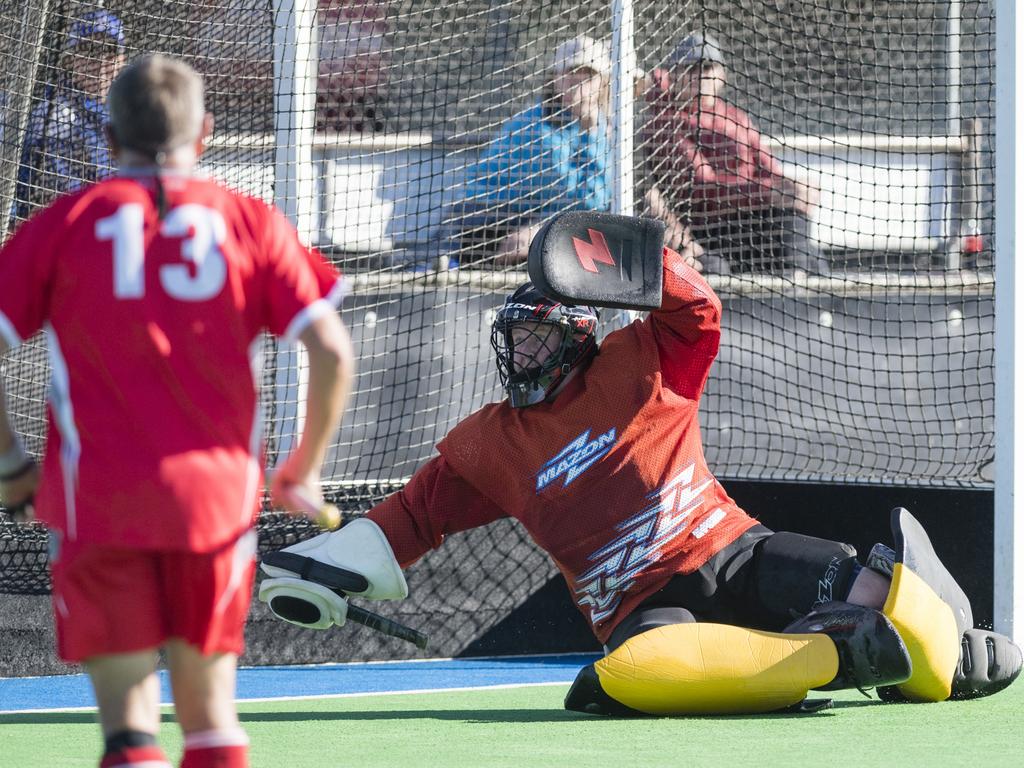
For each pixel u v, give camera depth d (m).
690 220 26.64
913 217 28.11
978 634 16.64
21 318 9.22
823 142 28.52
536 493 16.23
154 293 9.16
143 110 9.51
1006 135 20.80
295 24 23.55
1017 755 13.23
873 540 22.22
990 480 22.55
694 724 15.07
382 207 26.98
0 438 9.45
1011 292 20.66
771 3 30.20
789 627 15.82
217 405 9.26
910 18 27.89
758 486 22.59
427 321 25.56
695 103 26.73
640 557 16.12
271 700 18.00
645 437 16.16
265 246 9.48
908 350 26.75
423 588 21.91
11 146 22.47
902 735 14.30
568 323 15.95
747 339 26.36
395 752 13.69
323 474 24.56
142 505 9.01
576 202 26.34
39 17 22.62
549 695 18.30
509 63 29.89
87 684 19.75
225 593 9.30
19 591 20.44
